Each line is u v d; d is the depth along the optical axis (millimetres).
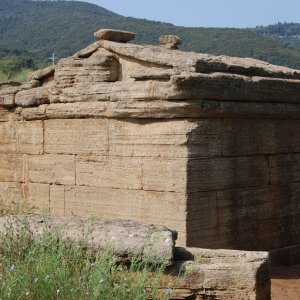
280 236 13047
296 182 13461
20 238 7535
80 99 12805
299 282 11484
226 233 11852
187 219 11172
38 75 14242
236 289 7258
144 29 117500
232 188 11984
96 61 12703
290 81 13000
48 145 13570
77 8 169625
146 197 11781
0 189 14578
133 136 11969
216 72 11680
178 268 7371
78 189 12992
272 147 12852
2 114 14578
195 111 11141
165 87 11227
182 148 11242
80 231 7746
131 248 7383
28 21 157750
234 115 11805
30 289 6500
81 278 6723
